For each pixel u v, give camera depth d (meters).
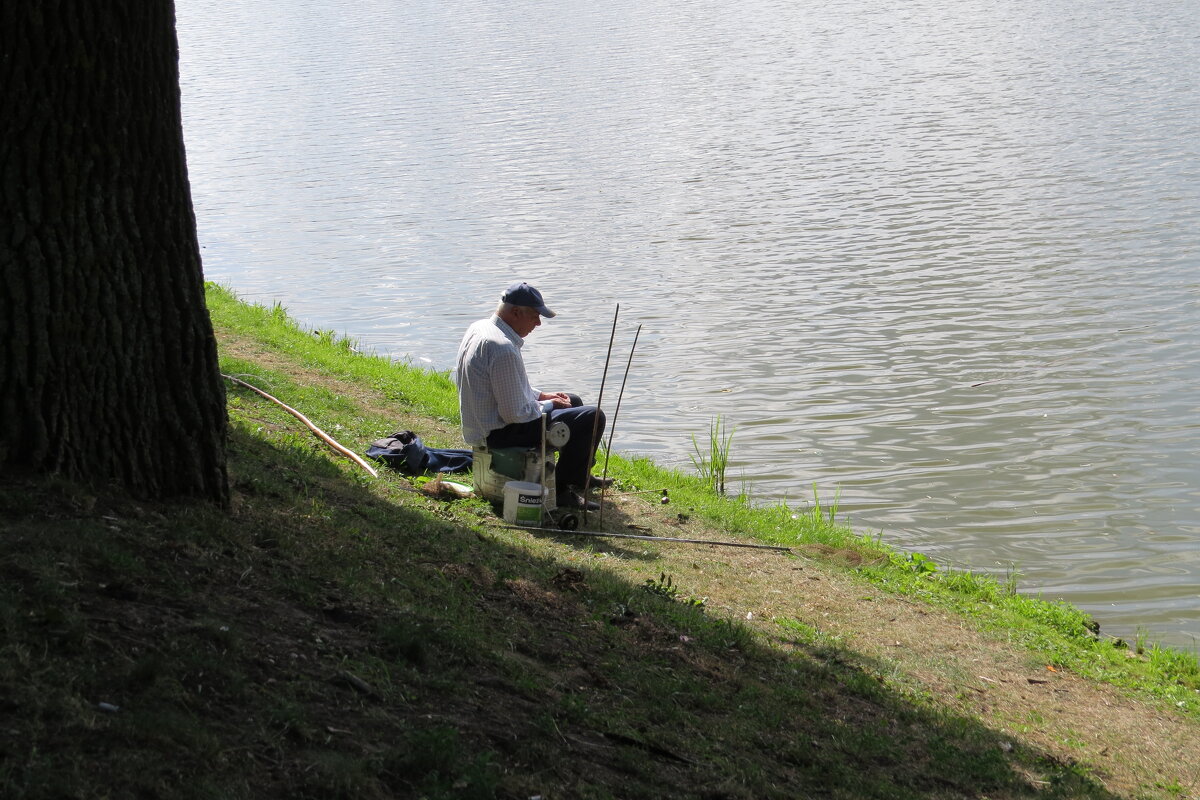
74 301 4.80
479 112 46.69
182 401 5.20
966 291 21.14
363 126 44.94
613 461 11.34
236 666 4.04
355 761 3.69
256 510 5.67
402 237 27.30
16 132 4.64
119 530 4.68
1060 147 34.69
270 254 25.98
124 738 3.46
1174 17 63.62
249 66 65.62
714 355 17.95
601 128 42.47
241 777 3.47
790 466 13.43
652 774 4.29
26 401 4.75
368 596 5.03
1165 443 13.91
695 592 7.25
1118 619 9.77
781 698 5.59
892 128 40.00
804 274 22.88
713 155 36.97
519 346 8.28
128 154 4.88
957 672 6.95
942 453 13.77
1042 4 74.56
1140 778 5.91
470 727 4.18
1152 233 24.39
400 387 12.25
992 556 11.10
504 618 5.45
